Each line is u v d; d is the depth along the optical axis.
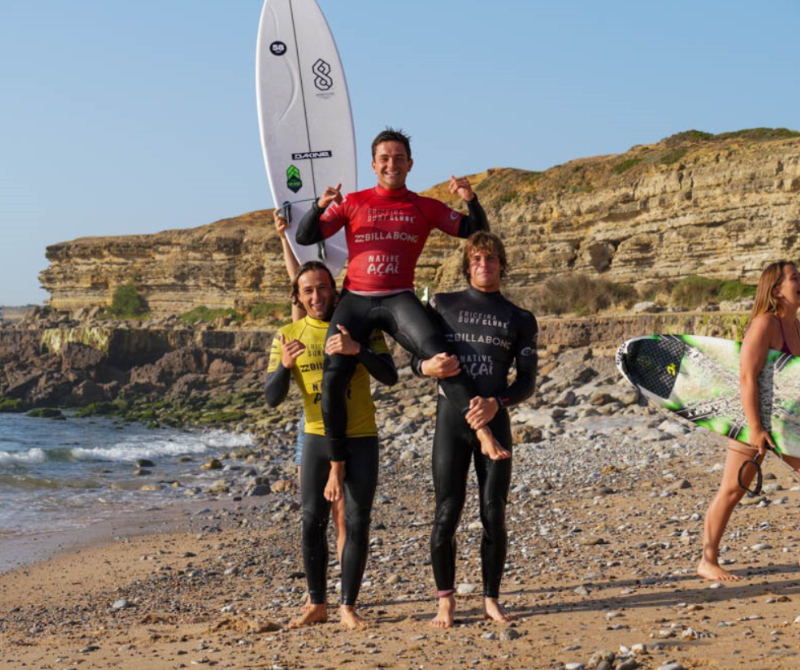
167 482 18.16
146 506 14.80
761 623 4.48
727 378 5.54
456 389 4.92
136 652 5.28
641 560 7.04
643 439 17.80
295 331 5.52
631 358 5.77
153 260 66.62
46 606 8.07
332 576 7.86
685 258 37.62
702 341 5.64
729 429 5.50
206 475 19.59
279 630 5.51
